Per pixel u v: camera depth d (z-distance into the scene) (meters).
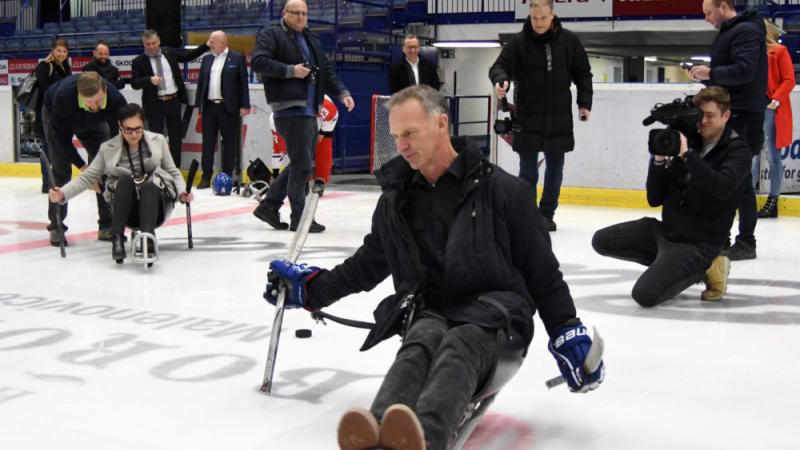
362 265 3.23
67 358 4.30
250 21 18.31
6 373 4.06
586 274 6.42
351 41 16.92
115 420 3.46
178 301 5.52
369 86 16.11
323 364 4.20
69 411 3.56
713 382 3.96
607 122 10.54
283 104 8.09
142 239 6.50
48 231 8.36
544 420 3.47
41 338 4.66
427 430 2.42
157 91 12.77
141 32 18.59
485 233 2.90
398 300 2.94
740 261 6.96
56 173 8.35
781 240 7.99
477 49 19.22
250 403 3.66
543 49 8.20
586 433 3.34
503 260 2.94
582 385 2.98
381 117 12.61
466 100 18.98
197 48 13.22
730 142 5.29
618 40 16.48
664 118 5.30
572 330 2.98
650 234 5.61
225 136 12.38
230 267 6.65
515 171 10.94
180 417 3.50
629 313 5.24
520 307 2.88
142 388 3.85
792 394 3.81
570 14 16.86
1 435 3.30
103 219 7.89
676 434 3.34
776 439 3.30
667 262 5.33
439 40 18.25
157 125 12.88
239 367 4.14
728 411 3.60
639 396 3.76
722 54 6.86
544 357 4.30
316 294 3.36
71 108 7.41
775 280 6.22
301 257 7.06
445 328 2.85
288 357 4.30
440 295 2.97
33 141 14.42
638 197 10.35
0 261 6.89
